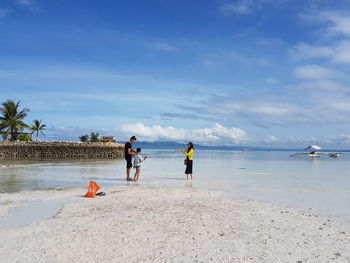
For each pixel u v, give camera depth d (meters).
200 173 23.44
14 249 6.27
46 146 58.28
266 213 9.51
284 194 13.21
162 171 25.20
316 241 6.89
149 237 7.05
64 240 6.82
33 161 41.69
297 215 9.30
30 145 58.00
